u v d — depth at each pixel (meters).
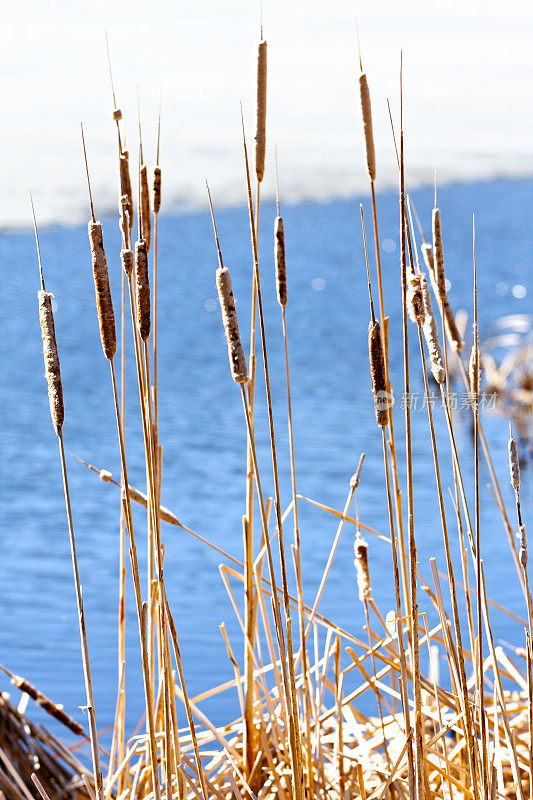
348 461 12.84
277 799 4.66
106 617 8.66
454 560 9.70
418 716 3.67
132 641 8.22
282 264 3.56
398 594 3.58
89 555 9.99
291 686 3.78
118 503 11.48
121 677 4.46
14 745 5.14
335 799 4.79
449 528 10.76
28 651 7.90
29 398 15.13
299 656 4.33
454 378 15.13
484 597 3.73
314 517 10.95
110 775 4.41
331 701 6.56
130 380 16.30
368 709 6.50
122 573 4.41
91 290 21.17
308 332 19.70
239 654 7.85
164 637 3.75
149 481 3.68
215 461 12.73
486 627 3.88
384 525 10.80
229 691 7.20
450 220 35.31
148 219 3.82
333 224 31.61
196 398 15.51
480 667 3.72
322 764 4.54
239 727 4.97
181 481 12.02
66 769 5.40
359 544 3.66
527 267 27.36
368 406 15.12
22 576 9.33
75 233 25.25
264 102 3.29
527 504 11.70
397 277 25.27
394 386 15.95
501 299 23.33
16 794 4.67
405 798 4.36
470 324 20.41
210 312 20.72
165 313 20.41
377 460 12.92
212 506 11.26
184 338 18.84
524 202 39.16
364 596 3.67
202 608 8.77
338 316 21.08
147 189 3.82
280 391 15.87
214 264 24.78
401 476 12.45
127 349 17.97
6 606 8.73
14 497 11.34
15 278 21.59
